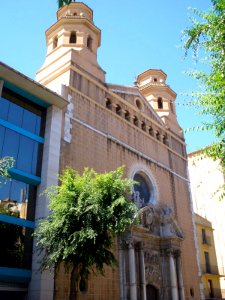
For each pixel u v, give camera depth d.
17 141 21.22
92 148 25.67
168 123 38.16
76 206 16.97
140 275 24.27
